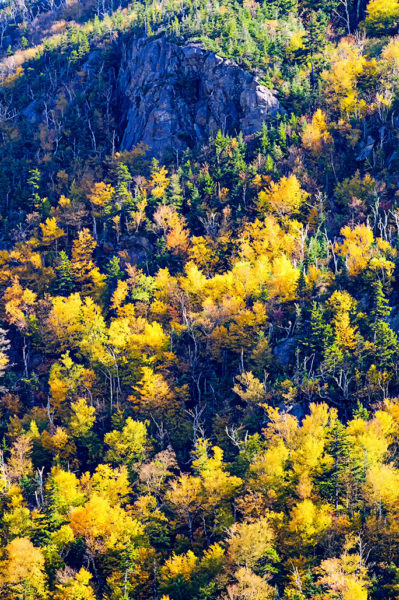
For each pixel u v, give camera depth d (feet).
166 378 311.06
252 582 188.44
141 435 268.41
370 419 252.42
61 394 312.09
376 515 211.82
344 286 312.71
